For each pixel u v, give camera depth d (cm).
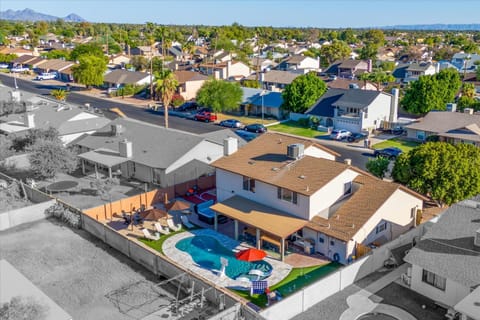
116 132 5897
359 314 2698
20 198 4778
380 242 3594
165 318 2655
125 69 14362
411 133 7269
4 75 15512
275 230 3459
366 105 7575
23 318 2252
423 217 4203
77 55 15588
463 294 2662
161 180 4984
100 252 3500
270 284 3133
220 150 5397
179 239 3838
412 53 18425
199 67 14362
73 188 4881
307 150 4216
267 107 9200
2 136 6022
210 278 3216
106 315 2703
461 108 8556
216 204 3978
